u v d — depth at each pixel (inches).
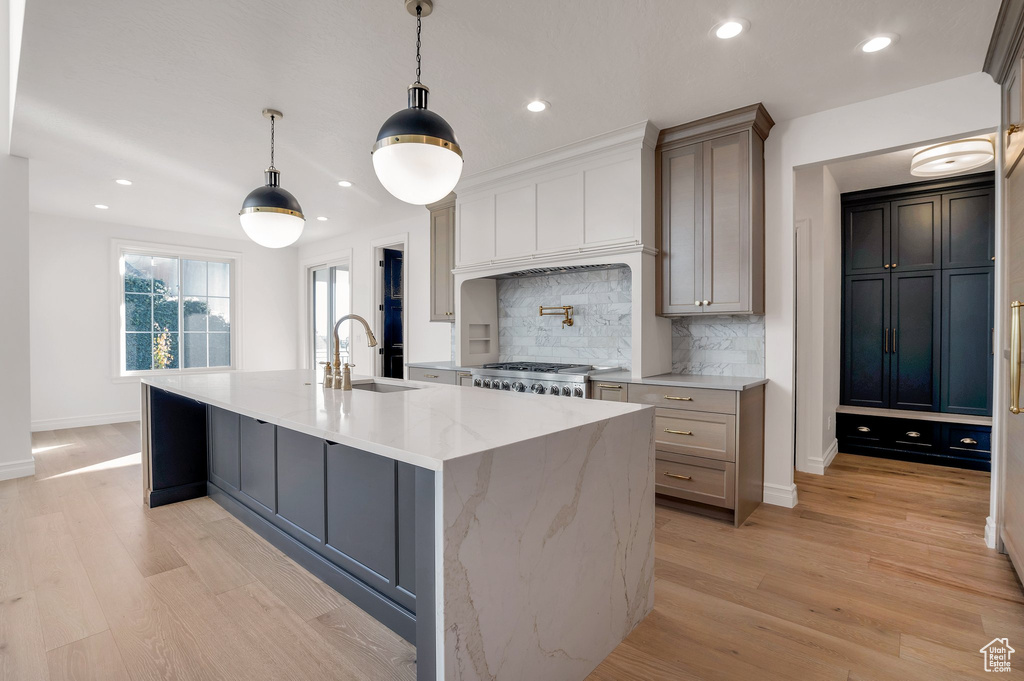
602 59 95.7
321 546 87.9
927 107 106.4
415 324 219.1
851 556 97.6
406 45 90.7
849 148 115.6
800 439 157.2
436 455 48.6
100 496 132.5
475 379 159.2
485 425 63.4
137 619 76.3
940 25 85.0
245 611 78.4
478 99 111.7
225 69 98.5
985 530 102.9
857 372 183.6
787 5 79.7
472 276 169.3
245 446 111.8
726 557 97.4
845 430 177.9
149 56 93.6
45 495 133.1
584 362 164.9
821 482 144.9
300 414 71.2
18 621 75.5
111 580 88.0
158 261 245.0
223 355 265.3
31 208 202.4
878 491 136.8
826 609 79.3
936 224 169.2
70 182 168.2
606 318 159.5
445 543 47.5
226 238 263.3
